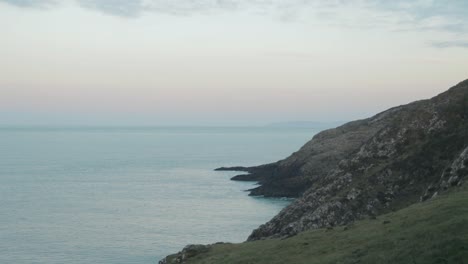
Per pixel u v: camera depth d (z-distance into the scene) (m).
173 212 125.44
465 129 72.75
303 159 150.50
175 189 172.12
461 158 53.78
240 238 96.31
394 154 79.25
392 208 66.50
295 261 35.28
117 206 134.88
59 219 115.25
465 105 77.38
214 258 44.75
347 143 148.50
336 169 88.06
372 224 39.75
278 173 156.75
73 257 82.25
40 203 139.38
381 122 155.12
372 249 30.62
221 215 121.19
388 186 71.62
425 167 70.69
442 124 77.25
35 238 95.94
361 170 81.00
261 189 156.00
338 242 36.81
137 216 119.75
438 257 23.64
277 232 79.50
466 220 28.03
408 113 86.88
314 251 36.50
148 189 172.25
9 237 96.56
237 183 188.25
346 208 71.00
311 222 71.44
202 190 169.12
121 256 82.94
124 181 195.38
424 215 34.53
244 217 118.62
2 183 185.50
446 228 27.84
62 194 158.75
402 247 27.73
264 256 39.62
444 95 84.94
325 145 152.75
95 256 82.81
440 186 55.25
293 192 145.12
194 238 96.56
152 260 80.62
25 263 78.69
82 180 197.88
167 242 93.12
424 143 75.81
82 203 139.75
